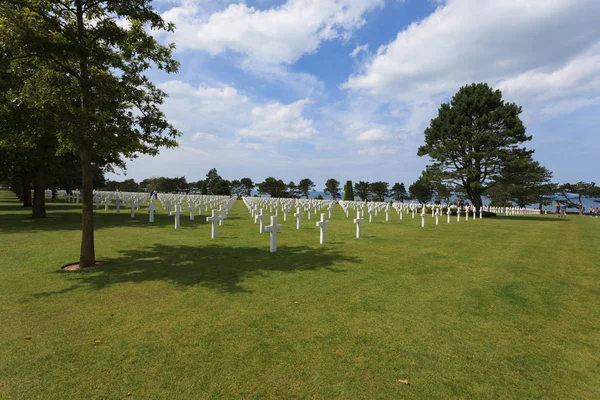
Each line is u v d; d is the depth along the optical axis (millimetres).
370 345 3566
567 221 25562
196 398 2621
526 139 28516
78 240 9664
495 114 28000
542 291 5680
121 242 9672
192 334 3742
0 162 14570
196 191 85875
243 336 3713
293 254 8312
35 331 3768
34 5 5906
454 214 30453
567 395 2770
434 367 3160
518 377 3023
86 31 6746
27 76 6297
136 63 7363
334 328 3975
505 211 41188
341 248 9367
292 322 4125
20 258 7395
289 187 82938
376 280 6125
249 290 5340
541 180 44344
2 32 5305
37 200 16266
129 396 2639
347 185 52906
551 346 3654
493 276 6637
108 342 3531
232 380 2875
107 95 6645
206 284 5625
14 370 2980
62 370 2994
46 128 6035
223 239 10438
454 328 4059
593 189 55406
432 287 5762
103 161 16391
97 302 4711
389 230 14328
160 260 7410
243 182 84938
